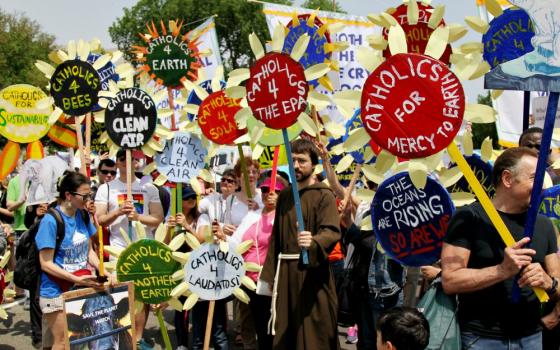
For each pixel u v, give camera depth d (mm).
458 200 3674
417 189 3648
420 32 3609
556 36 2793
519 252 2844
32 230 5484
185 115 5578
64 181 4914
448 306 3244
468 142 3354
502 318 3066
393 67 3160
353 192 5492
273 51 4168
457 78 3062
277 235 4746
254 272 5281
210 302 4953
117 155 6223
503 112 7219
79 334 4449
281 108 4125
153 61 5445
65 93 5551
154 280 5004
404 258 3734
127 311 4758
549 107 2842
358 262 5117
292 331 4508
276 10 7754
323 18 7883
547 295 2932
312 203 4508
